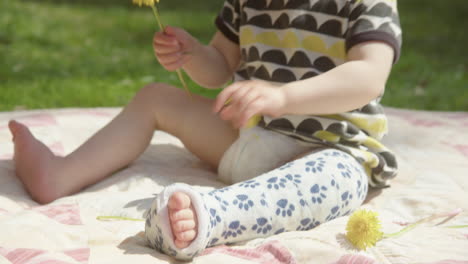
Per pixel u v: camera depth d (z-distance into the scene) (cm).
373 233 133
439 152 215
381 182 175
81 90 383
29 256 122
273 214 138
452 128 241
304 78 168
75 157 168
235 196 136
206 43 540
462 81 450
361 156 162
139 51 511
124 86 400
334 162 152
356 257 126
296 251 130
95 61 467
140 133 178
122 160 175
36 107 345
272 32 174
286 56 171
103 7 697
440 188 180
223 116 141
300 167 147
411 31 629
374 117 169
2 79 396
